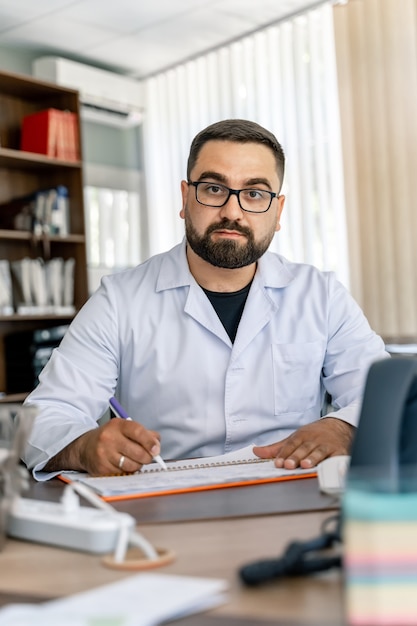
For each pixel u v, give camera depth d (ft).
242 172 5.55
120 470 4.30
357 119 14.65
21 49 16.81
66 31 15.98
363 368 6.00
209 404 5.86
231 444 5.84
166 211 18.69
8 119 15.30
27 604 2.18
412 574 1.70
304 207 15.89
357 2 14.57
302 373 6.02
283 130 16.22
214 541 2.80
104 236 17.99
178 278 6.02
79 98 15.35
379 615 1.70
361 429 2.59
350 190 14.75
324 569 2.29
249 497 3.59
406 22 14.11
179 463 4.67
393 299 14.30
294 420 5.98
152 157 18.81
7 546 2.87
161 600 2.00
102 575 2.42
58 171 15.48
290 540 2.77
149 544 2.68
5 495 2.82
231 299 6.04
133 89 18.20
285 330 6.06
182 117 18.16
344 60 14.78
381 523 1.72
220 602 2.09
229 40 16.93
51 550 2.77
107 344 5.94
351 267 14.70
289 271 6.30
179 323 5.96
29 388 14.14
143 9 15.06
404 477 1.81
